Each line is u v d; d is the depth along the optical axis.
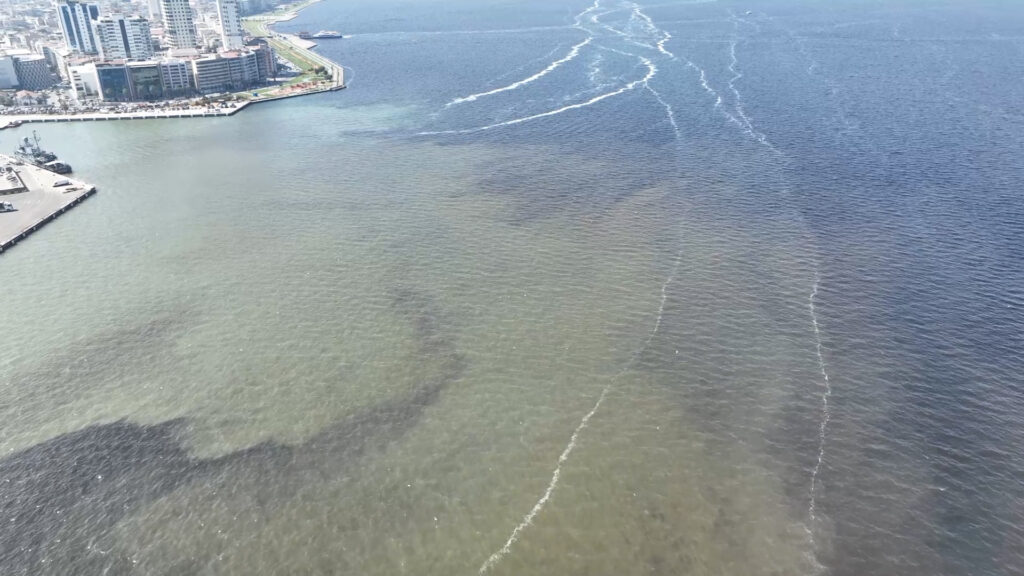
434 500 94.75
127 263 159.75
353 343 127.06
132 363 123.94
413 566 86.06
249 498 95.81
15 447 105.88
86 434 108.00
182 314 138.00
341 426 107.75
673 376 116.31
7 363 124.94
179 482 98.81
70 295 146.75
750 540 88.19
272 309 138.38
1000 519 89.19
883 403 108.62
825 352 120.44
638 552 87.19
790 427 105.12
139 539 90.44
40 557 88.50
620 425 106.69
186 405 113.25
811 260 149.12
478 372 118.62
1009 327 124.88
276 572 85.69
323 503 94.62
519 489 96.25
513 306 136.62
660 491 95.44
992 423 103.94
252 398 114.19
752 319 130.12
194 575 85.62
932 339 122.56
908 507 91.44
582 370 118.38
